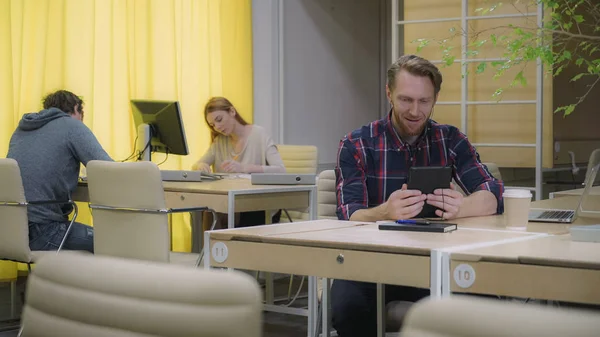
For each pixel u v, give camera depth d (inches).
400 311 107.4
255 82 272.5
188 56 248.1
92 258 45.2
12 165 146.3
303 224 97.3
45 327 45.6
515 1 221.5
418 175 102.4
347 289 110.2
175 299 40.9
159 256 133.8
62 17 216.8
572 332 31.4
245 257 86.0
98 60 224.1
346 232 88.2
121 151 228.8
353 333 110.1
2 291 206.1
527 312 32.7
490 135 231.8
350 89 306.3
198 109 251.0
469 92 231.8
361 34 311.4
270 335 166.2
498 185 115.0
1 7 204.8
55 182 162.9
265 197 153.8
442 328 34.2
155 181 132.8
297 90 281.3
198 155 251.6
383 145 116.3
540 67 214.2
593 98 276.4
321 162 292.5
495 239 82.1
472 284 71.1
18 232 148.8
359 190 113.9
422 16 236.2
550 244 78.0
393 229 90.4
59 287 45.4
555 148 243.3
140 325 41.7
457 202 102.7
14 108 208.4
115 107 228.1
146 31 236.1
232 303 39.7
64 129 164.2
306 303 195.9
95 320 43.4
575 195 146.8
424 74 110.3
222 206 148.4
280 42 271.3
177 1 244.2
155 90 237.6
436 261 72.5
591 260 66.3
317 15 289.0
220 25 259.0
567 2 149.1
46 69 214.5
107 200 137.9
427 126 118.0
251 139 216.2
